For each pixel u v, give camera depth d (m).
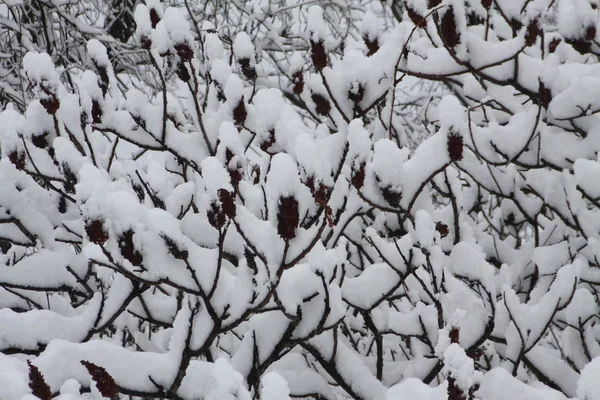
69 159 7.18
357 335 8.35
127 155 11.69
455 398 6.23
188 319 6.82
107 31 16.11
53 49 15.36
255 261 6.81
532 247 8.54
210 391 6.77
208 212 6.57
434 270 7.29
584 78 8.00
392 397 6.42
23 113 14.67
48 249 7.64
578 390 6.28
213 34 7.82
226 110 7.72
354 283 7.40
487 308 7.67
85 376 6.68
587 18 8.19
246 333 7.06
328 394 7.45
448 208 8.09
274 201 6.52
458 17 7.75
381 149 7.08
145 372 6.77
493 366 7.86
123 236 6.59
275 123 7.23
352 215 7.55
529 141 7.98
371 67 7.43
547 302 7.41
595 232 8.03
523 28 7.85
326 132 7.46
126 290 7.05
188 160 7.65
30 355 7.10
